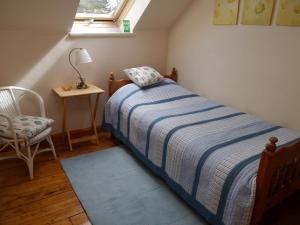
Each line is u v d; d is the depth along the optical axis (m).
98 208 2.06
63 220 1.95
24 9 2.38
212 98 3.18
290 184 1.91
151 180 2.44
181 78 3.61
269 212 2.05
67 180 2.42
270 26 2.39
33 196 2.19
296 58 2.24
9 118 2.20
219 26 2.89
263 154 1.52
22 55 2.70
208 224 1.92
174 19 3.43
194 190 1.93
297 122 2.32
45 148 2.90
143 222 1.94
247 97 2.74
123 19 3.35
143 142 2.52
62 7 2.49
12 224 1.89
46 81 2.91
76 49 2.90
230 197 1.64
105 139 3.25
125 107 2.84
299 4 2.12
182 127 2.25
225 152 1.85
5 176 2.44
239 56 2.73
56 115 3.09
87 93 2.83
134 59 3.47
